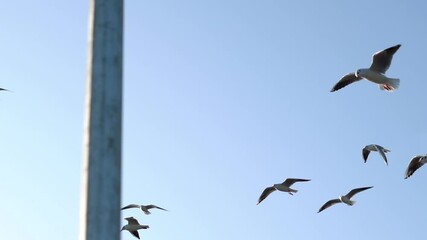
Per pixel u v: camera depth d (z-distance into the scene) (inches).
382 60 725.3
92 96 269.6
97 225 254.1
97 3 280.4
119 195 260.4
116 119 267.9
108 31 276.8
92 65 273.7
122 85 274.5
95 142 263.4
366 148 881.5
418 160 844.6
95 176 259.3
